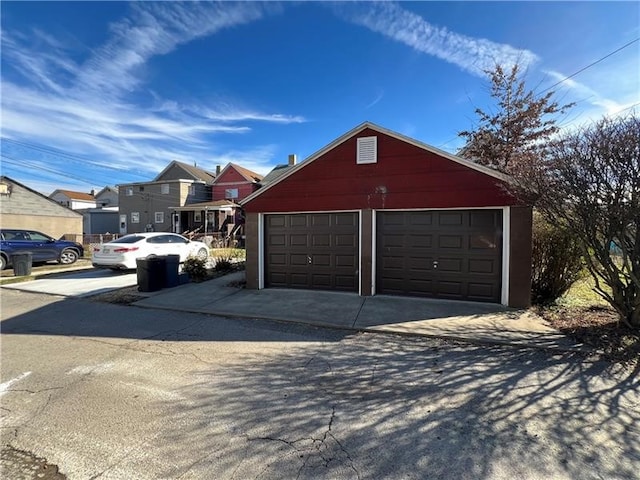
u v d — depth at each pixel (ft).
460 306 21.49
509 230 21.35
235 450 7.69
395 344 15.33
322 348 14.83
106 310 21.74
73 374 12.05
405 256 24.38
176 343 15.49
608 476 6.78
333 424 8.78
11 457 7.48
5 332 17.22
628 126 13.56
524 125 41.45
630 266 16.75
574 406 9.65
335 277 26.45
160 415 9.25
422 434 8.30
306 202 26.30
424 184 23.17
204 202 104.63
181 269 36.52
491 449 7.68
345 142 25.17
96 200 153.79
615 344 14.46
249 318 19.72
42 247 43.73
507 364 12.84
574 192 14.84
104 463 7.25
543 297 22.99
